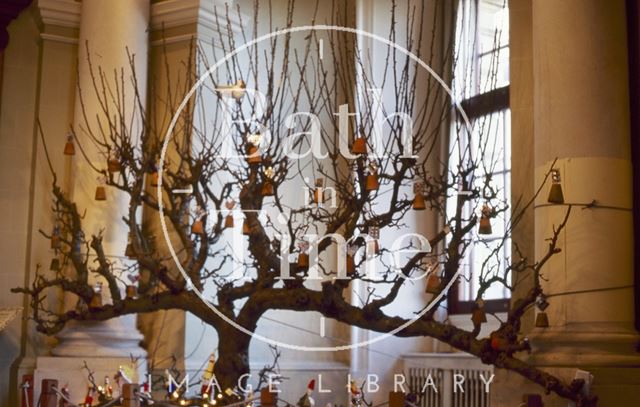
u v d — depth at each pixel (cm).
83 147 1292
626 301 990
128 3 1311
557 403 967
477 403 1268
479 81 1341
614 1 1023
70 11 1363
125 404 940
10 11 1372
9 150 1360
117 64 1297
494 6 1398
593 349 970
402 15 1430
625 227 998
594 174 994
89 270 1261
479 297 995
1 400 1298
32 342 1320
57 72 1369
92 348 1239
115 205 1278
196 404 1077
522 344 958
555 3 1020
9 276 1338
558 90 1012
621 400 955
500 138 1360
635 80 1033
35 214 1345
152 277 1216
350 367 1372
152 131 1285
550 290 1001
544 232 1012
